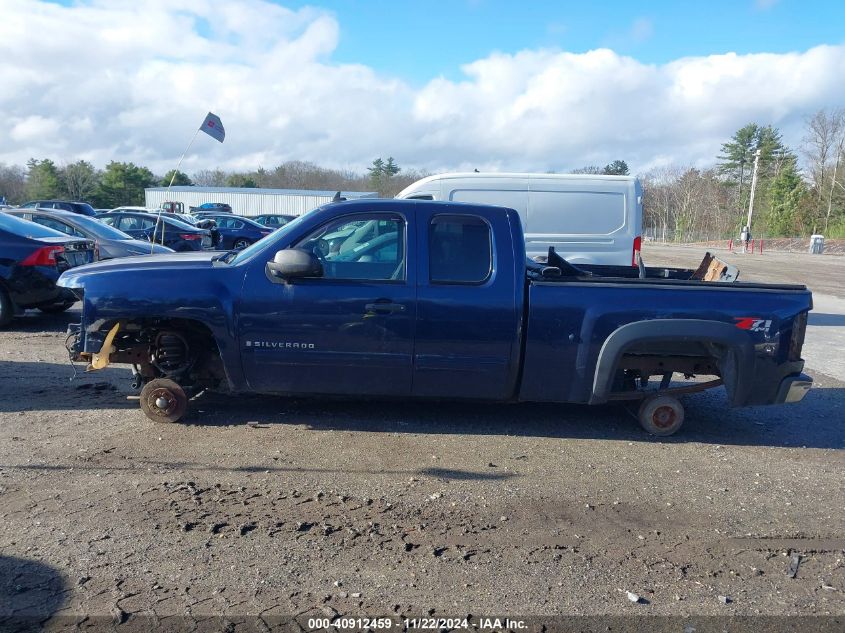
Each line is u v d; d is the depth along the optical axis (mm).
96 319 5262
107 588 3223
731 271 6402
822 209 58438
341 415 5922
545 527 4016
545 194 10125
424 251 5316
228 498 4227
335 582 3344
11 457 4781
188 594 3197
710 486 4750
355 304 5254
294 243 5371
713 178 74438
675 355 5660
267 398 6285
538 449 5344
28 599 3115
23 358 7691
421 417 5977
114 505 4078
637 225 10195
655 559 3697
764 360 5395
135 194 68875
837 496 4652
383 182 80500
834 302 16625
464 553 3672
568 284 5328
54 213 11789
